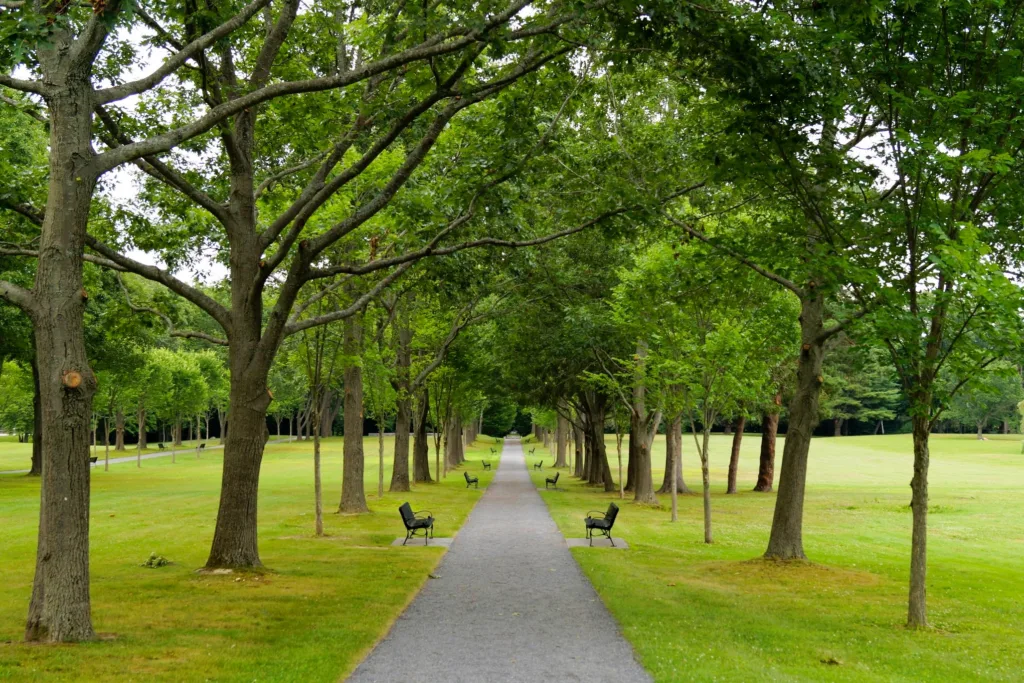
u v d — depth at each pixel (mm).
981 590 12203
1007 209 9445
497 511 24188
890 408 95938
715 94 10523
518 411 107562
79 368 7840
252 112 13078
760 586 12055
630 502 28234
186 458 62375
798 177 10789
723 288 14281
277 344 12656
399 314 30125
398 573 12492
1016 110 9188
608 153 15242
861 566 14406
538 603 10445
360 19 12602
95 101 8094
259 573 12242
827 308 13703
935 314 9164
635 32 9711
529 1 9141
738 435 34469
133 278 33531
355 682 6789
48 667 6781
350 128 13141
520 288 24734
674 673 6992
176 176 12312
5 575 12273
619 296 20859
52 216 7750
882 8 8562
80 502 7906
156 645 7777
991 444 78312
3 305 27969
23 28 6738
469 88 10438
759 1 10133
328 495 29906
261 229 15781
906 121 9570
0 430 110688
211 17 10648
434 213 13906
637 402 28438
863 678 7137
